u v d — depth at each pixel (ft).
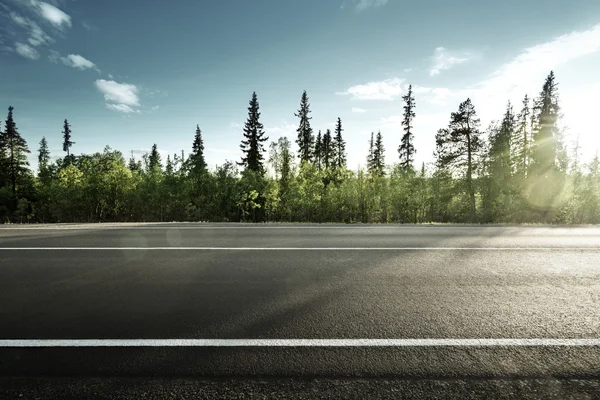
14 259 19.83
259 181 111.04
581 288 14.57
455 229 34.76
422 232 32.19
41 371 7.93
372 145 176.76
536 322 10.94
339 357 8.62
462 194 99.45
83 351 8.87
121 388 7.32
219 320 10.96
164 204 122.21
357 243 25.70
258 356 8.66
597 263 19.16
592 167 91.25
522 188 89.25
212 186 121.08
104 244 24.88
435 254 21.58
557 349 9.16
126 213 132.87
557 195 79.71
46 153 228.02
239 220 115.03
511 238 28.40
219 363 8.31
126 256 20.76
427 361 8.46
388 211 96.78
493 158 94.53
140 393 7.15
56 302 12.63
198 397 7.04
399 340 9.59
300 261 19.52
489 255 21.29
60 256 20.70
